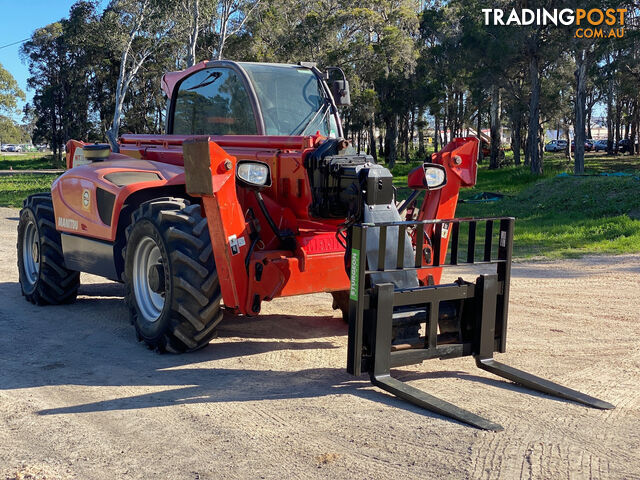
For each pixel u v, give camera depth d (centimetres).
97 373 492
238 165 486
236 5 4475
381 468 330
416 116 7894
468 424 386
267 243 527
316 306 734
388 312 439
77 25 5134
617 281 887
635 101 6950
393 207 482
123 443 364
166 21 4672
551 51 4088
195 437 371
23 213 754
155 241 526
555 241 1370
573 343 577
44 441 367
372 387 459
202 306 512
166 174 597
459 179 575
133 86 6850
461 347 478
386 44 5131
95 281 883
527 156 5528
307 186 512
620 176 2186
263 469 330
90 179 624
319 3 5234
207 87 626
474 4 4509
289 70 604
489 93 5253
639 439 366
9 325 639
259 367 507
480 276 477
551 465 332
